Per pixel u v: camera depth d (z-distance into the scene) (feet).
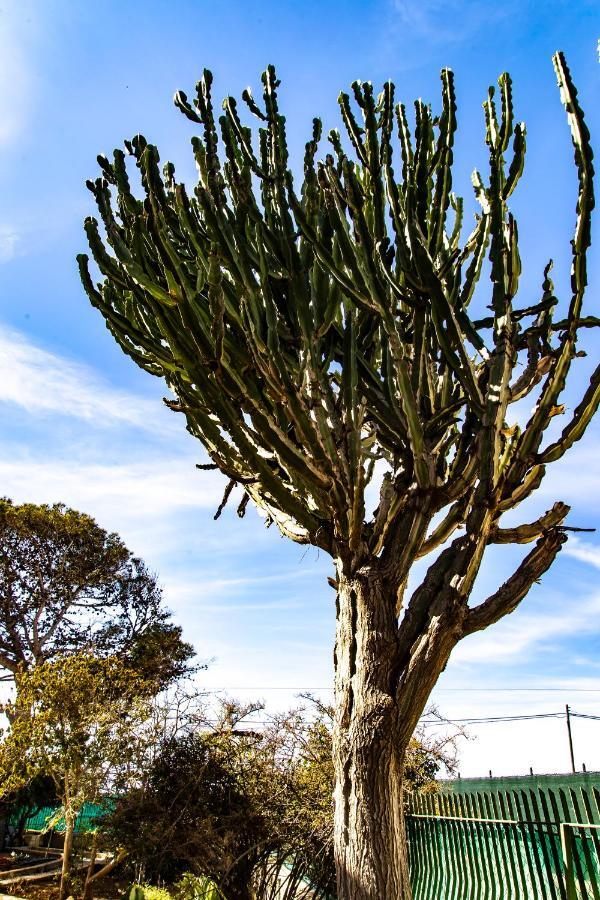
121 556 57.62
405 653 11.84
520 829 15.33
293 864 22.65
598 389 11.70
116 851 24.14
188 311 11.68
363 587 12.44
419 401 13.73
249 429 13.85
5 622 51.88
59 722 26.48
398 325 14.01
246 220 12.76
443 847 18.56
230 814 21.91
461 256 13.96
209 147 12.90
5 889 29.09
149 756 24.08
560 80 11.25
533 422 12.01
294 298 12.77
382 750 11.05
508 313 12.91
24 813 48.91
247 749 23.52
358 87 13.16
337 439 12.76
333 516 12.54
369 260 12.16
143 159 12.86
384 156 13.29
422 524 12.82
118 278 14.46
